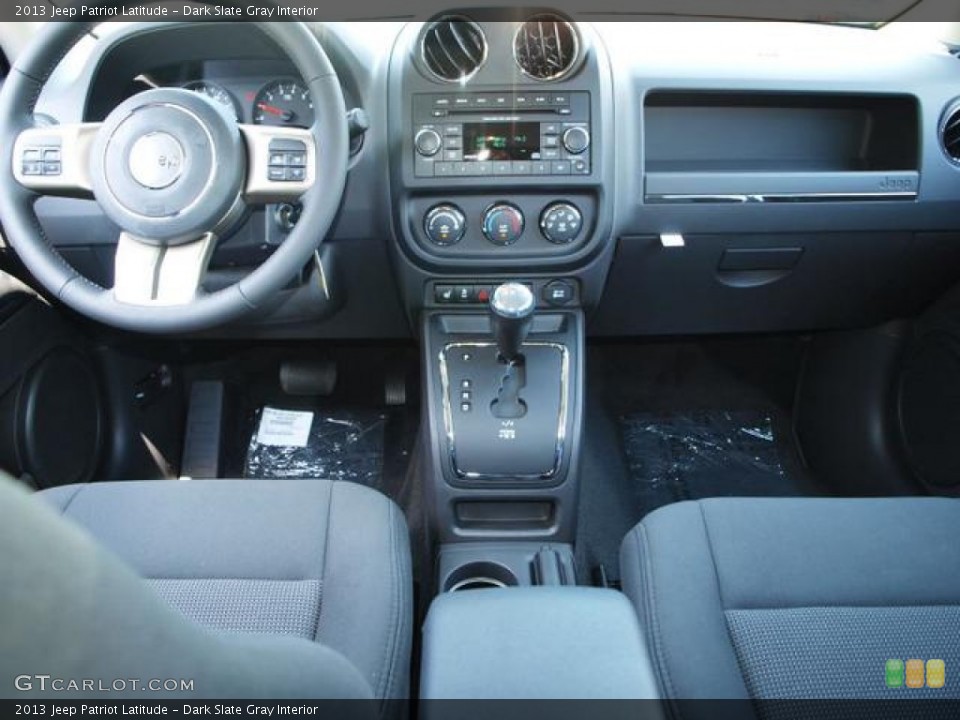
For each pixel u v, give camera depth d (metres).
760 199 1.43
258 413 2.06
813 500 1.12
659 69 1.37
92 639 0.39
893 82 1.39
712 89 1.37
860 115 1.50
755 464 2.00
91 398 1.60
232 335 1.68
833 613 0.95
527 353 1.50
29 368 1.40
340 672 0.64
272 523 1.08
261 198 1.05
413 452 1.97
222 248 1.30
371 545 1.05
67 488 1.14
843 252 1.53
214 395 1.97
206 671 0.47
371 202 1.38
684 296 1.63
